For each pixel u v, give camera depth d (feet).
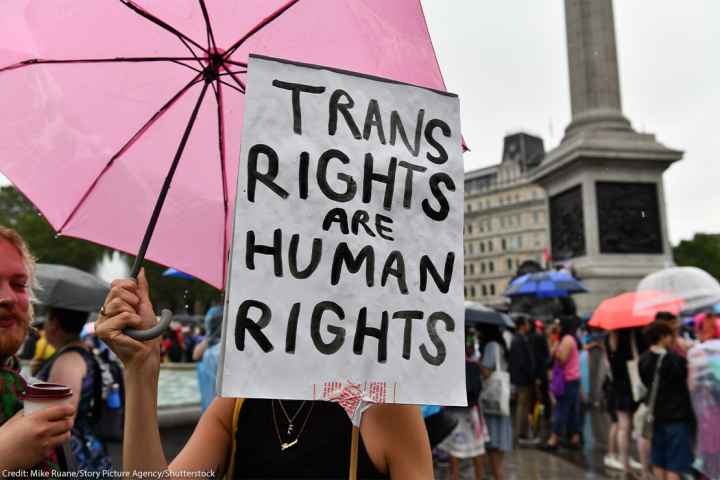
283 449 5.42
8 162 5.74
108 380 11.76
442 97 5.81
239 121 6.56
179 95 6.42
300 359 4.91
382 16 6.30
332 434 5.41
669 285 21.59
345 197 5.28
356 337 5.10
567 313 56.08
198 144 6.48
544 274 51.49
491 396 21.50
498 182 284.00
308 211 5.16
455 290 5.48
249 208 5.00
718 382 15.52
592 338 32.48
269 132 5.15
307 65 5.36
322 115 5.33
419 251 5.44
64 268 14.37
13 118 5.84
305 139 5.24
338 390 4.95
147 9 6.17
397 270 5.34
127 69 6.31
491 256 281.54
